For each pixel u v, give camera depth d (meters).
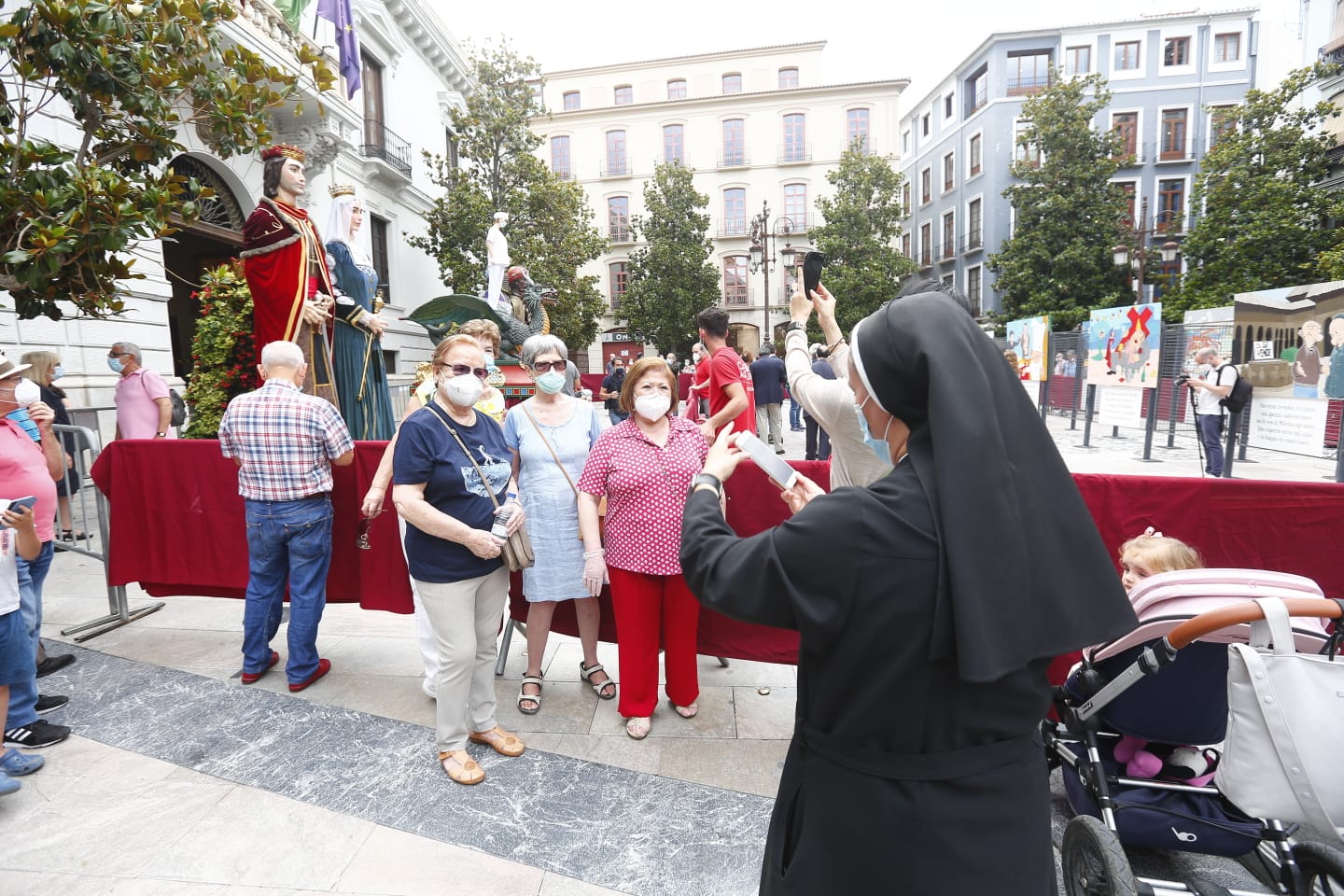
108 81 3.69
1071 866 1.96
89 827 2.36
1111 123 28.44
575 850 2.24
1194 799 2.04
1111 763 2.21
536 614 3.17
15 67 3.57
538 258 19.55
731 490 3.16
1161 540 2.28
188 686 3.38
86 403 8.16
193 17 3.90
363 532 3.33
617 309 36.09
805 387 2.28
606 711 3.18
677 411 3.08
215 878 2.12
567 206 20.56
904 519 0.97
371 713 3.14
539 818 2.41
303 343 4.30
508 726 3.05
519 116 19.91
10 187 3.31
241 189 11.45
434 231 19.53
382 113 18.22
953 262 33.34
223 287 7.23
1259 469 9.62
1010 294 24.95
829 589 0.99
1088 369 11.91
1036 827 1.03
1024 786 1.03
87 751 2.81
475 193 19.03
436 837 2.31
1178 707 1.99
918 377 1.03
